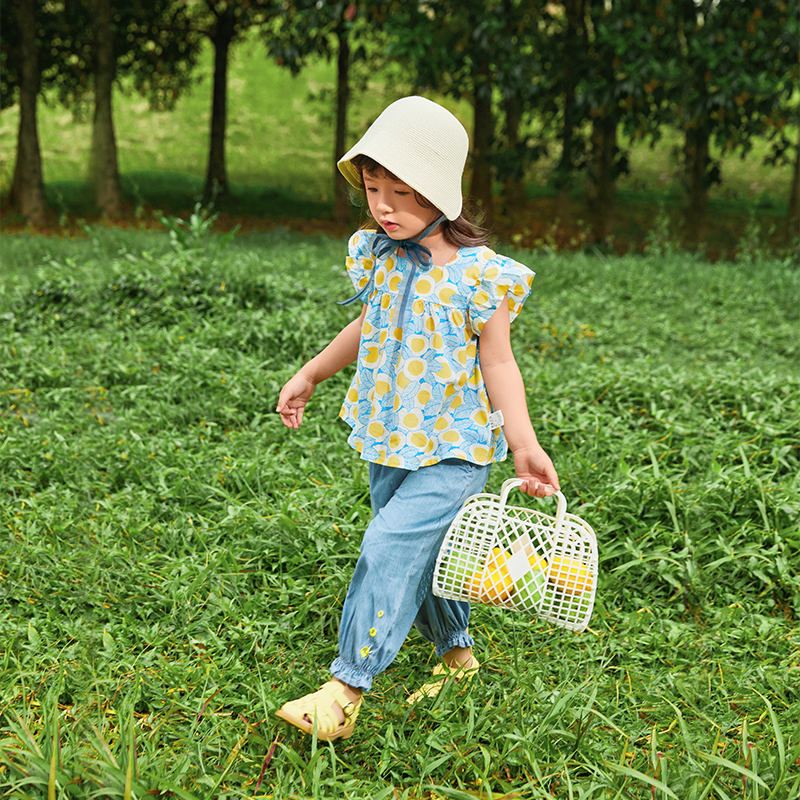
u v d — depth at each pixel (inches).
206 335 231.0
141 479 149.3
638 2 523.5
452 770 81.8
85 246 390.9
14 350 218.7
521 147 581.0
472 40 518.6
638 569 126.3
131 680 94.7
